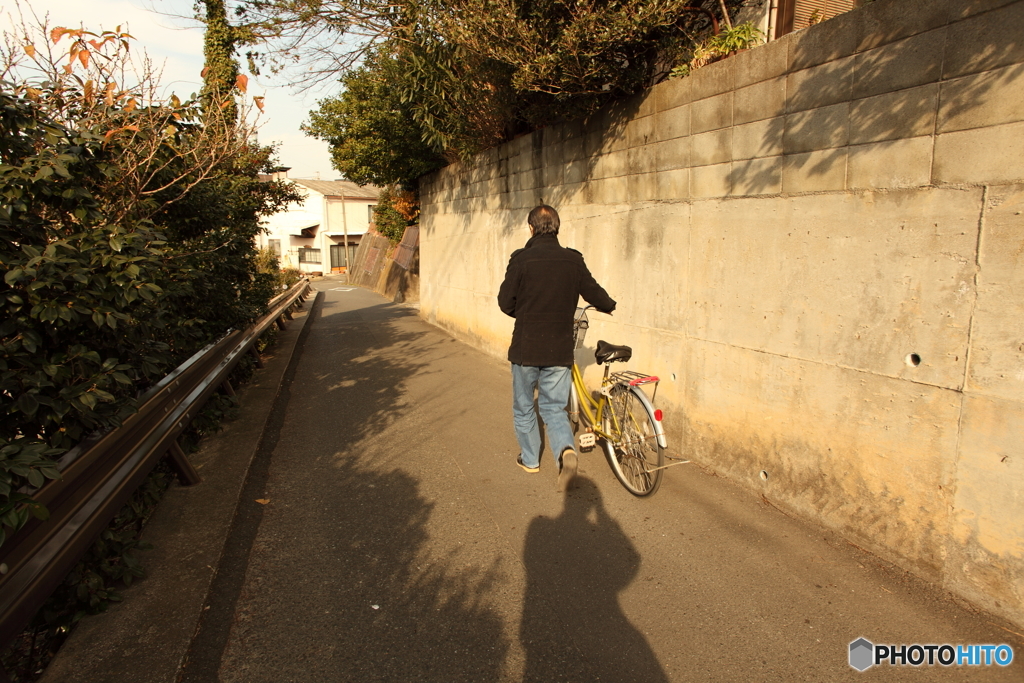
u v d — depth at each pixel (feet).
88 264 9.01
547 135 20.20
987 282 8.03
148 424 11.23
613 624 8.70
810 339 10.77
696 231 13.38
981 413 8.21
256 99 15.93
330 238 154.10
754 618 8.71
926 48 8.55
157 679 7.35
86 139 10.88
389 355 30.32
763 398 11.93
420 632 8.59
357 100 36.68
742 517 11.50
